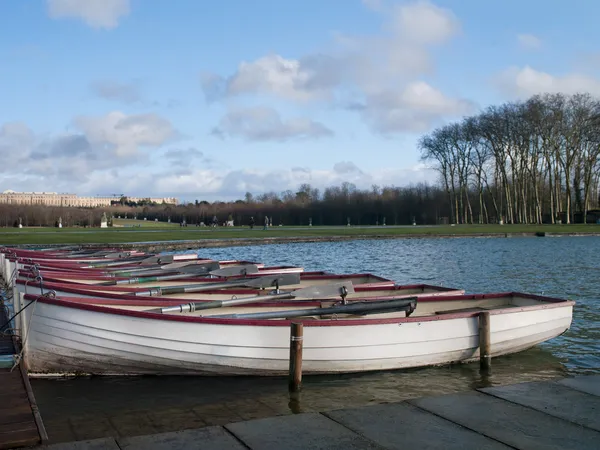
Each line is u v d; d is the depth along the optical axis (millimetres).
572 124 71125
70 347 9250
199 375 9328
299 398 8297
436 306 12188
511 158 78312
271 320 9062
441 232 58875
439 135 85375
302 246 46062
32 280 11758
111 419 7359
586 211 75750
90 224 85125
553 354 11359
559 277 25266
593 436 5711
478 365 10344
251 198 119312
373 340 9430
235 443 5566
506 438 5668
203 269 16469
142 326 9047
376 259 34875
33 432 5723
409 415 6363
